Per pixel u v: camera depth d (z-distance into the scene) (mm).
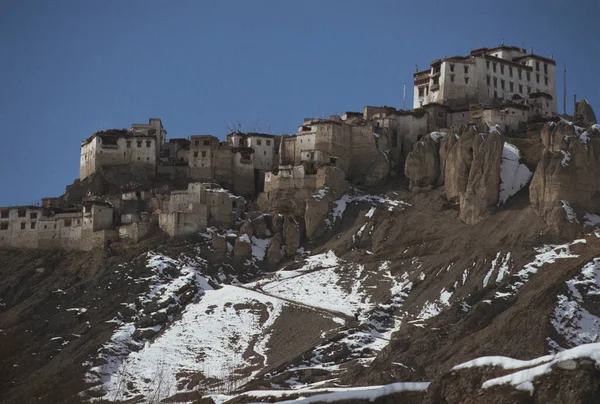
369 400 125250
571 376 105188
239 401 147750
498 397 108062
